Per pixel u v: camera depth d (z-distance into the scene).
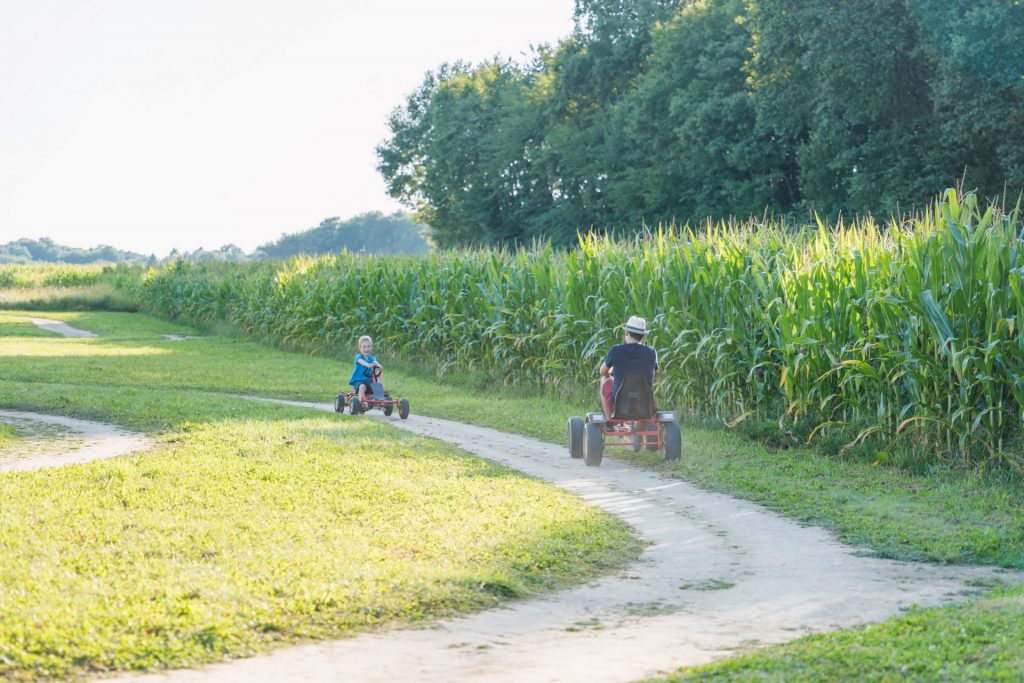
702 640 6.48
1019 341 12.69
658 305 19.14
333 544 8.58
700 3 53.28
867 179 38.75
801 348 15.55
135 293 68.56
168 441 14.88
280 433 15.66
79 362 29.20
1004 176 34.81
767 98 43.91
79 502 10.05
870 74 36.88
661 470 14.06
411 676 5.60
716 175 50.75
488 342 25.16
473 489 11.72
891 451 14.20
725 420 17.30
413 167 89.12
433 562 8.27
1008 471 12.86
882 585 8.23
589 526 10.12
